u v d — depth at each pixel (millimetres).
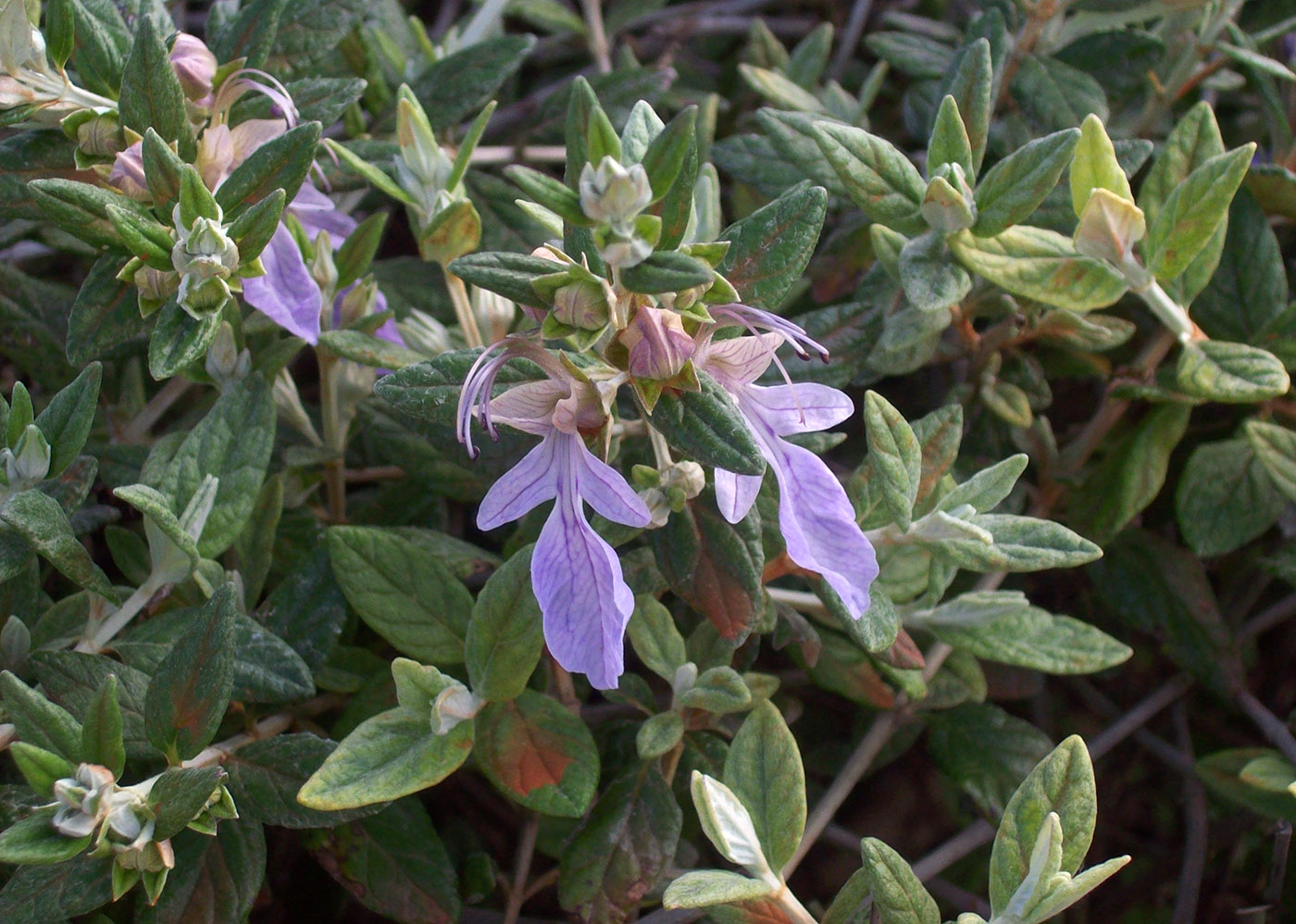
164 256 148
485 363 142
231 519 165
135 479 183
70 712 153
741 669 179
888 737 194
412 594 166
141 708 154
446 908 167
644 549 170
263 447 168
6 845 134
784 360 174
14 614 168
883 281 196
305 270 167
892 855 141
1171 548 206
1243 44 209
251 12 168
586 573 129
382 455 190
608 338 131
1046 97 205
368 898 167
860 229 206
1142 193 185
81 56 164
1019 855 142
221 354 173
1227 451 196
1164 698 208
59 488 162
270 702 166
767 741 153
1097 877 135
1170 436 192
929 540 160
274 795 155
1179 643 203
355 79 181
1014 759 191
